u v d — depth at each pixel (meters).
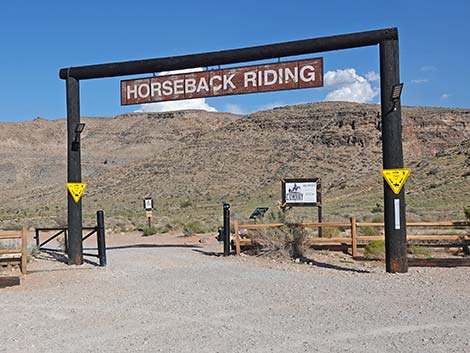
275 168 103.00
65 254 19.41
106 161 182.00
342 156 100.19
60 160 195.50
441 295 11.25
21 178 178.00
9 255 16.84
